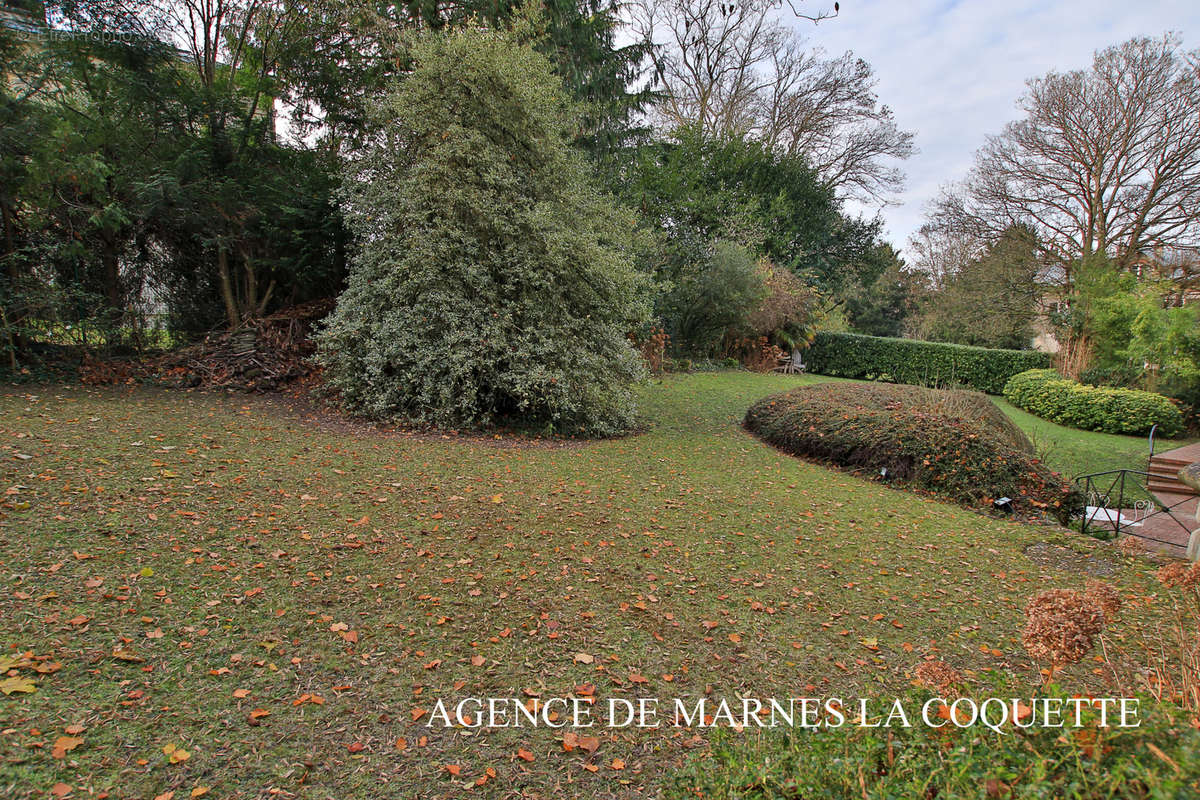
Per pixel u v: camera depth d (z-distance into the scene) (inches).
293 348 358.3
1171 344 500.4
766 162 776.9
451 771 77.4
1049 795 44.6
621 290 309.4
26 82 292.0
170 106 337.4
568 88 457.4
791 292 679.7
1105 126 613.0
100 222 290.5
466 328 276.4
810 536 175.2
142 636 97.3
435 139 284.0
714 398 438.3
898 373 747.4
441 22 382.3
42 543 121.0
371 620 110.3
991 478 235.6
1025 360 685.9
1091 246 644.1
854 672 107.3
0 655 88.0
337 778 74.3
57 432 195.9
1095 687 103.6
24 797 65.7
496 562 138.7
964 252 789.9
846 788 54.6
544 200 301.1
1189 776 41.3
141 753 74.4
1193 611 85.6
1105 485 355.3
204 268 390.3
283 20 387.9
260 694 88.0
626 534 163.3
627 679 100.5
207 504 150.7
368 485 181.0
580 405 293.7
